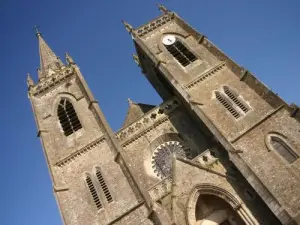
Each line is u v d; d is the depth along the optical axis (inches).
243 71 1701.5
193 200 1366.9
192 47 1983.3
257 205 1355.8
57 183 1631.4
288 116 1494.8
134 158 1696.6
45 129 1904.5
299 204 1283.2
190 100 1664.6
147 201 1390.3
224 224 1380.4
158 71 2092.8
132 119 2074.3
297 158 1391.5
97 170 1649.9
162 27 2153.1
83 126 1854.1
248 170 1379.2
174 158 1469.0
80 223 1486.2
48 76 2257.6
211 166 1478.8
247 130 1512.1
